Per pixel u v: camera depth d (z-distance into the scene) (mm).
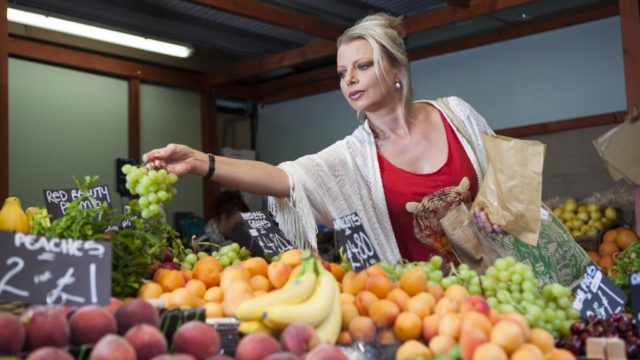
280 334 1448
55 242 1536
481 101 7211
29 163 6707
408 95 2580
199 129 8320
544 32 6805
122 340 1234
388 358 1530
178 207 8039
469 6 6129
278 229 2445
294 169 2469
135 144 7531
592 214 5699
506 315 1560
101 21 6738
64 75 7062
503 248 2416
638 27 4891
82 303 1489
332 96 8477
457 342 1478
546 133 6586
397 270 1918
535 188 2209
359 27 2539
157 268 1909
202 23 7039
